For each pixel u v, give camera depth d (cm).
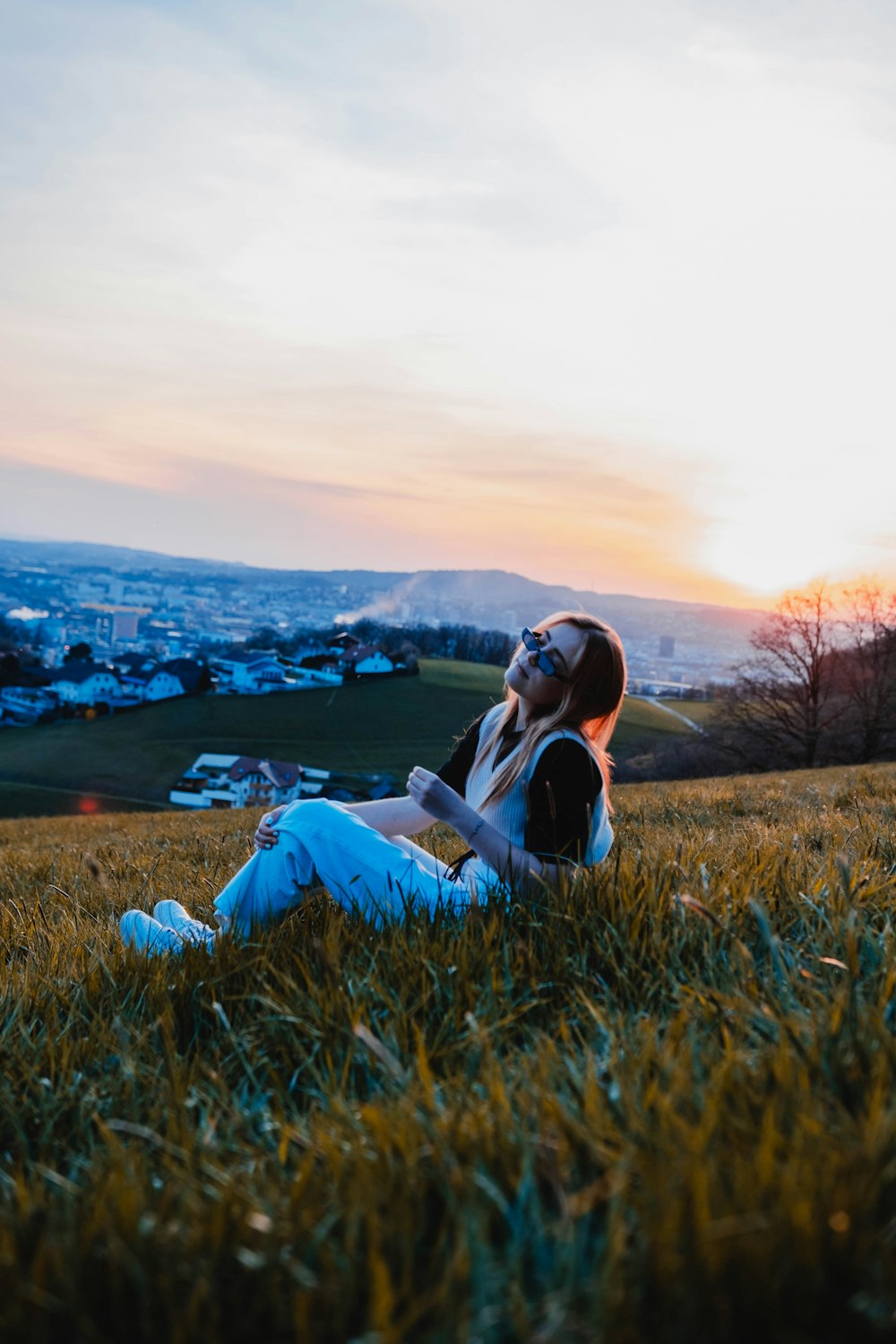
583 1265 124
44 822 2170
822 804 939
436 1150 153
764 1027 192
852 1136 140
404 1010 230
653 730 8656
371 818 381
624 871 309
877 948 233
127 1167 158
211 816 1928
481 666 13512
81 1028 263
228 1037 234
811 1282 114
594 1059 187
